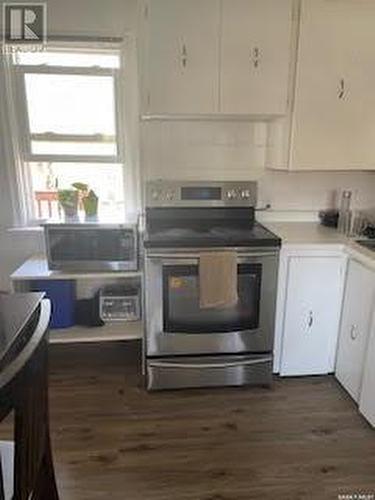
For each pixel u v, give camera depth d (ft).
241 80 7.57
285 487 5.70
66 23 8.10
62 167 9.14
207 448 6.41
